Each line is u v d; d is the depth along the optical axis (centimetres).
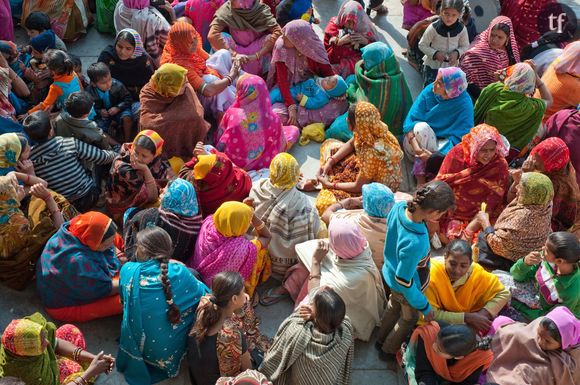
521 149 611
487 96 603
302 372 390
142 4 666
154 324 419
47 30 635
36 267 470
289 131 623
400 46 757
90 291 455
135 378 441
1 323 474
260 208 502
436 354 410
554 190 541
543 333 411
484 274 454
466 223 548
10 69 597
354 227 452
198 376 416
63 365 418
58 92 579
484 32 671
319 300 378
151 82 571
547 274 455
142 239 435
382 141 539
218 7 704
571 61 620
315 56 629
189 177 521
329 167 570
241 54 678
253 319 443
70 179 522
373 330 481
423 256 400
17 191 461
